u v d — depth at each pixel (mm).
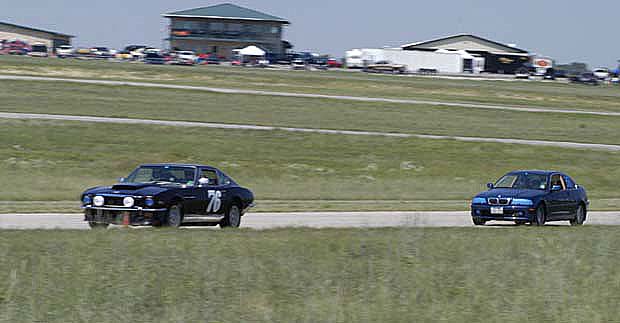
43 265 19594
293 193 63188
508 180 40312
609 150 93562
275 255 21078
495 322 19766
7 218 36344
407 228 25578
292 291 19844
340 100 121562
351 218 41094
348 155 82188
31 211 41188
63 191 57938
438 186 72562
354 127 98312
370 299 20000
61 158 71375
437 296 20531
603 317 20609
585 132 107312
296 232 24203
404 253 22234
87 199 29250
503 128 106000
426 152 85938
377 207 50500
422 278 21047
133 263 19969
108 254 20266
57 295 18750
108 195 28969
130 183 30781
